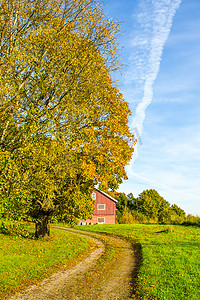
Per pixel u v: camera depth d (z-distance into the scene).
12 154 10.20
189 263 11.83
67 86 12.79
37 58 11.89
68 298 8.10
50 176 11.90
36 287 9.26
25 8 11.23
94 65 13.71
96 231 30.33
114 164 17.94
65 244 19.02
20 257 13.79
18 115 10.73
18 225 10.99
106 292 8.64
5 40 10.97
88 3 12.69
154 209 86.12
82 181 19.16
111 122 17.91
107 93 16.08
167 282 9.13
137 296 8.05
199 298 7.47
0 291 8.65
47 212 20.30
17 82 10.99
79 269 12.02
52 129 11.30
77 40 13.23
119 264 12.97
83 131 15.76
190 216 36.28
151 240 20.20
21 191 10.38
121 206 88.12
